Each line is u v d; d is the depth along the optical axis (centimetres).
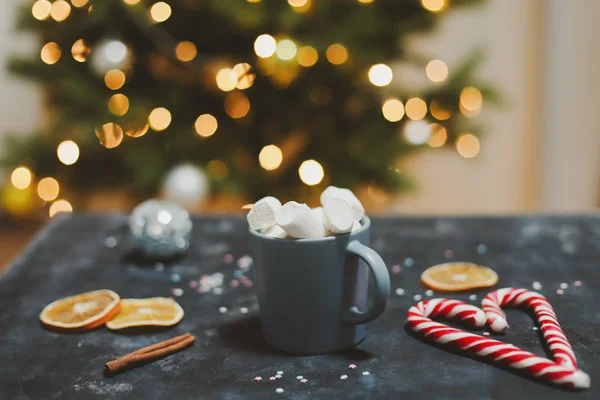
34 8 178
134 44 188
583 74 230
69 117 184
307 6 167
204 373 68
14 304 81
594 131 234
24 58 188
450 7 186
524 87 256
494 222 102
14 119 259
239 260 92
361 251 69
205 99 198
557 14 230
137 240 91
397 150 186
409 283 84
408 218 105
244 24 163
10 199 212
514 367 67
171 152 184
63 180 197
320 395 65
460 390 65
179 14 180
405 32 186
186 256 94
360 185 192
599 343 70
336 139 191
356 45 176
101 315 76
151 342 73
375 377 67
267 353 71
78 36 180
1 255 231
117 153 188
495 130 261
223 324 77
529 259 89
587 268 86
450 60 257
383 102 193
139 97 186
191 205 156
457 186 268
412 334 74
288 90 187
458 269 86
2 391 66
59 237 100
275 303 71
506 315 76
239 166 189
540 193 254
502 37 254
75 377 68
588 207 240
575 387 64
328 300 70
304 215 69
